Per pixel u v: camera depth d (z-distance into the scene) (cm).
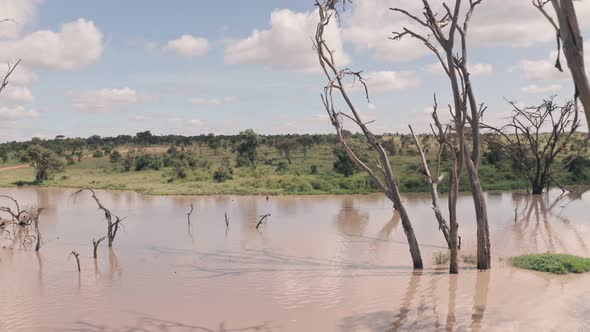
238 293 1700
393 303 1523
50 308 1582
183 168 6800
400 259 2172
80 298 1686
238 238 2792
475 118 1777
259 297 1648
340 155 6297
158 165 8650
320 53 1956
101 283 1875
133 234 2995
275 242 2656
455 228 1786
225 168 6931
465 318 1366
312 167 6719
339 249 2433
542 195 4409
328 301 1576
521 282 1661
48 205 4641
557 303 1445
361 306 1512
